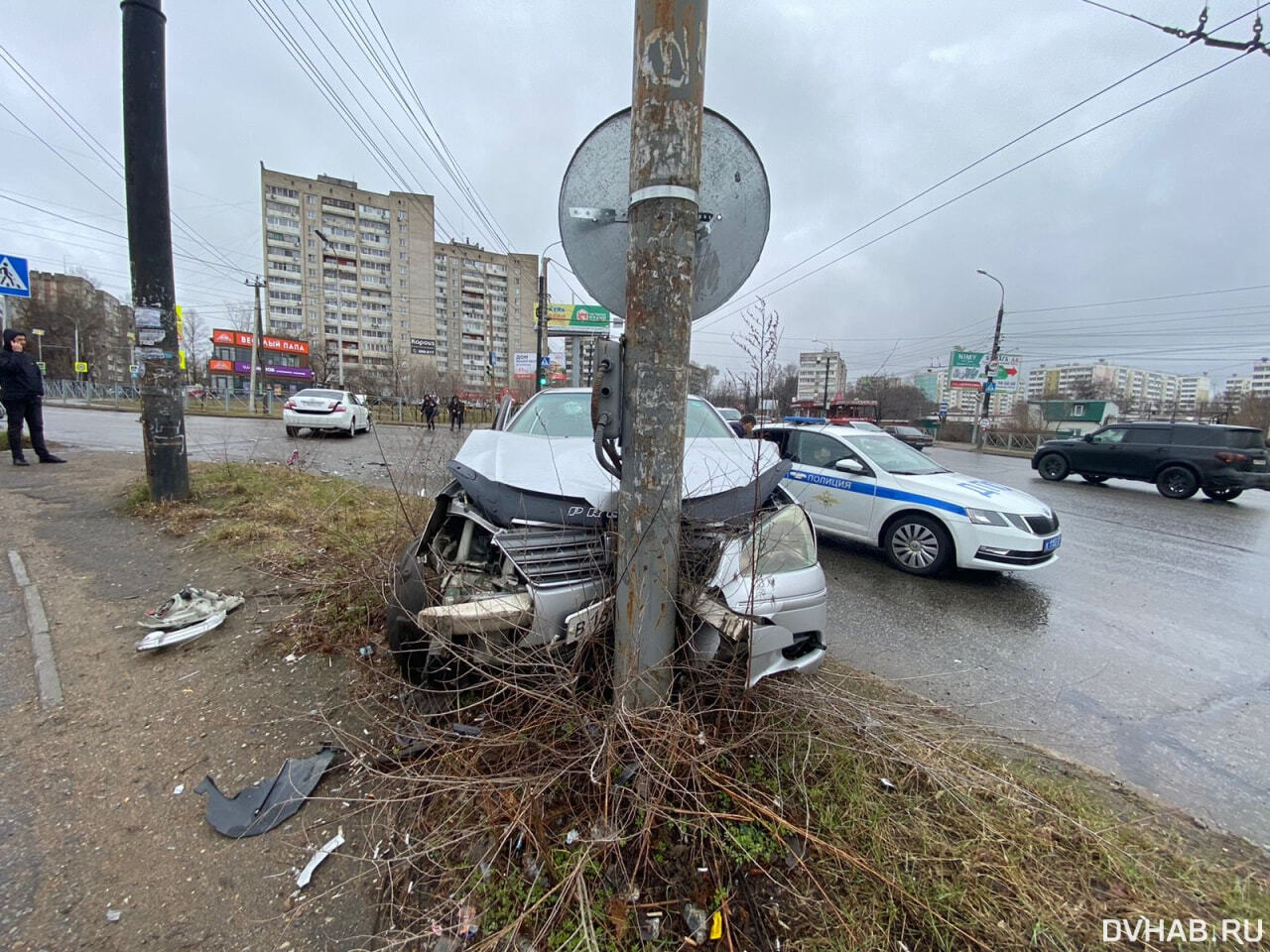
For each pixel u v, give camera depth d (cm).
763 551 229
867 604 443
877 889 162
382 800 175
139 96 509
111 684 258
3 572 380
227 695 251
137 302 534
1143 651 373
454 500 275
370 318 7162
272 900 157
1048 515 494
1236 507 1093
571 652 215
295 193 6744
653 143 175
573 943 141
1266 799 227
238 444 1234
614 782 179
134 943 144
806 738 215
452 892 158
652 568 189
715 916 151
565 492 234
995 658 353
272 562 405
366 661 273
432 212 7231
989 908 159
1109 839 188
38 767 204
